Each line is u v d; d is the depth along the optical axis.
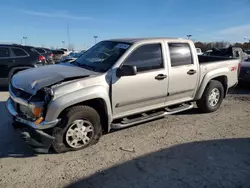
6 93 8.66
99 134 4.43
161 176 3.51
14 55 9.20
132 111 4.86
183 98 5.73
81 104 4.22
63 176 3.48
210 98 6.35
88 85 4.11
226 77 6.57
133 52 4.71
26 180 3.38
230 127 5.48
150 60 4.93
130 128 5.27
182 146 4.46
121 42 5.01
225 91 6.75
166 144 4.54
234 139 4.82
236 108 7.02
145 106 5.04
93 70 4.53
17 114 4.11
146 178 3.46
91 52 5.29
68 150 4.15
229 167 3.78
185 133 5.07
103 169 3.67
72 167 3.71
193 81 5.72
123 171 3.62
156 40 5.09
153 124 5.54
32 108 3.82
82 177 3.46
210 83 6.23
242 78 9.77
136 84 4.67
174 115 6.21
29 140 3.79
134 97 4.71
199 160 3.97
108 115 4.42
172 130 5.21
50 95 3.78
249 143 4.65
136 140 4.68
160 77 5.00
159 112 5.33
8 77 9.15
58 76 4.12
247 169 3.73
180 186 3.29
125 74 4.35
